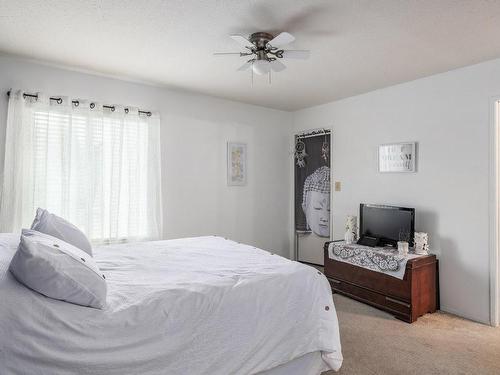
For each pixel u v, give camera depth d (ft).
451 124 10.81
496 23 7.59
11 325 4.06
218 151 14.66
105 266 7.18
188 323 5.21
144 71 11.18
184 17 7.50
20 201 9.93
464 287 10.45
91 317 4.62
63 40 8.76
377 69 10.77
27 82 10.28
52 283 4.50
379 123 13.06
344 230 14.47
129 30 8.17
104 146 11.59
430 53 9.39
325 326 6.66
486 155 9.97
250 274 6.58
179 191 13.56
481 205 10.11
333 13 7.24
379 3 6.82
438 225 11.12
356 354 8.05
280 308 6.26
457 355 8.03
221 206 14.82
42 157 10.34
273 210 16.65
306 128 16.42
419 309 10.19
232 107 15.06
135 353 4.65
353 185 14.08
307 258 16.72
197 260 7.81
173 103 13.32
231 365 5.48
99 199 11.41
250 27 7.95
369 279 11.16
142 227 12.44
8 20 7.67
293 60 9.99
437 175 11.18
